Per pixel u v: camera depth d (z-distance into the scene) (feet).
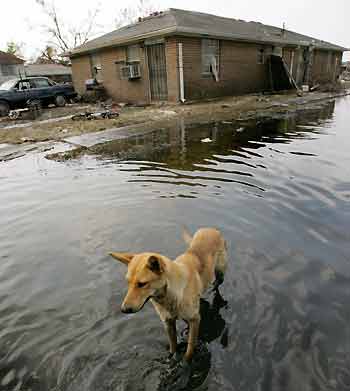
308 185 19.34
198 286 9.21
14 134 37.70
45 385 7.98
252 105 52.90
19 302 10.89
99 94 68.59
